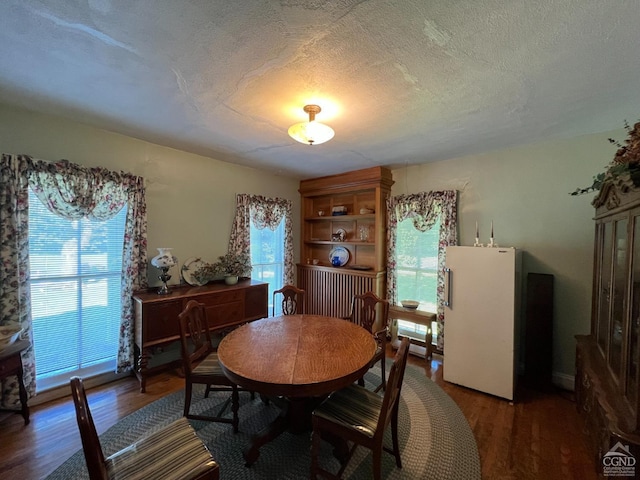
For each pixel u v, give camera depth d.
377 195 3.88
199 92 1.89
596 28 1.24
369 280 3.91
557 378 2.79
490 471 1.74
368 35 1.31
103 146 2.65
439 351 3.44
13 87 1.86
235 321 3.25
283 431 1.96
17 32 1.32
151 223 3.02
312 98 1.94
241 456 1.83
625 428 1.34
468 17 1.19
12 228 2.14
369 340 2.09
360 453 1.88
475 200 3.28
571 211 2.72
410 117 2.23
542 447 1.94
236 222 3.74
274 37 1.34
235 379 1.62
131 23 1.25
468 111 2.12
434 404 2.45
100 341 2.71
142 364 2.57
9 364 1.98
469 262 2.71
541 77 1.65
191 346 3.25
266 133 2.65
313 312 4.61
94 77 1.73
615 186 1.70
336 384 1.57
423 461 1.80
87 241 2.61
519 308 2.85
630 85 1.73
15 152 2.20
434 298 3.61
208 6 1.15
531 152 2.91
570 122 2.34
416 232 3.75
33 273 2.33
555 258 2.81
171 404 2.38
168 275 2.90
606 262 2.01
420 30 1.28
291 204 4.55
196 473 1.22
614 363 1.74
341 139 2.75
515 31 1.27
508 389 2.51
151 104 2.08
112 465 1.24
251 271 3.90
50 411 2.25
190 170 3.33
